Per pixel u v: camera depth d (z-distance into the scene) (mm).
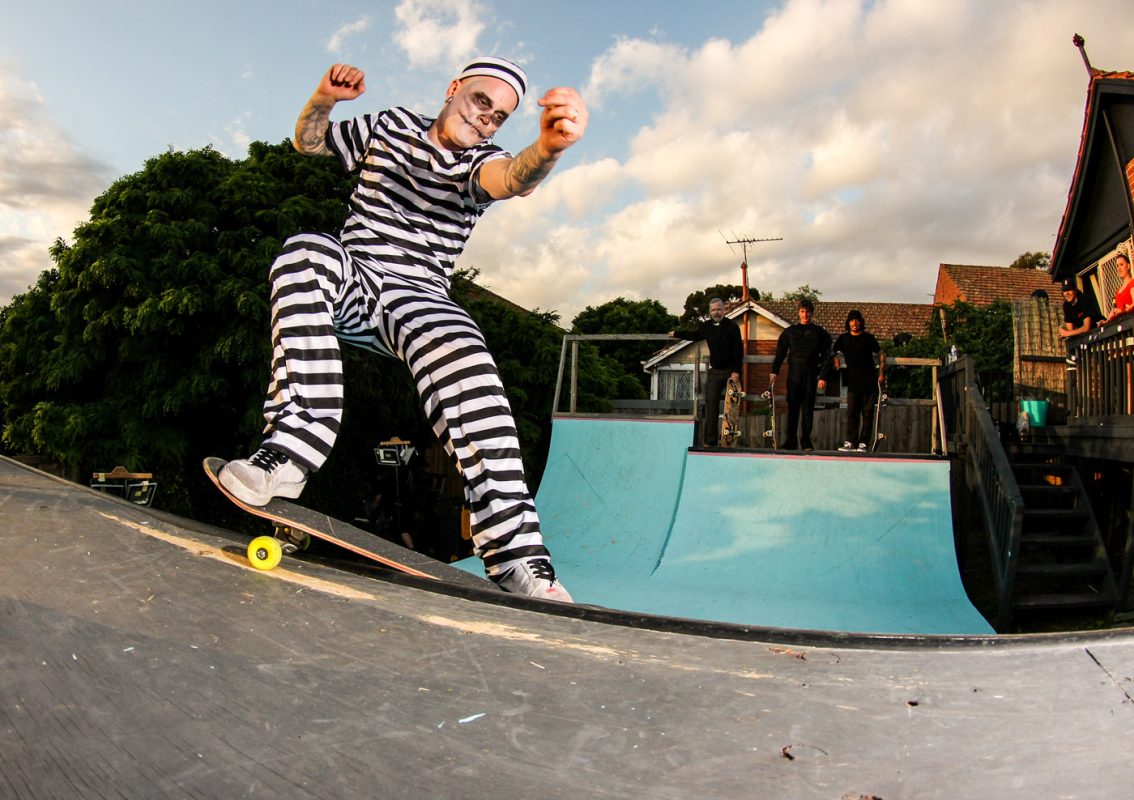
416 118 2736
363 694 1254
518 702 1248
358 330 2719
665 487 9492
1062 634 1621
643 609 7070
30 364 11711
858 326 9820
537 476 13328
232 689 1245
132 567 1953
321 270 2453
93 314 10750
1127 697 1308
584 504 9633
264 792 929
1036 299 14445
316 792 934
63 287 11195
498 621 1712
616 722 1180
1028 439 11148
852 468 8594
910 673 1425
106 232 10867
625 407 14719
